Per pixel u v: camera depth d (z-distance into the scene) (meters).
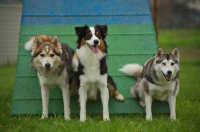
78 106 11.91
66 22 13.78
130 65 12.12
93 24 13.74
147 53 12.94
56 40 11.01
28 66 12.44
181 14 55.88
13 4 36.25
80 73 11.03
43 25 13.62
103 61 10.99
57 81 11.17
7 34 36.31
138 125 10.15
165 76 10.42
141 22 13.78
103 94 11.09
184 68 27.38
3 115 11.73
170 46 42.72
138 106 11.89
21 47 12.90
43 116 11.19
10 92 16.70
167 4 56.03
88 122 10.41
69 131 9.68
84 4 14.32
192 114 11.80
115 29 13.57
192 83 19.53
